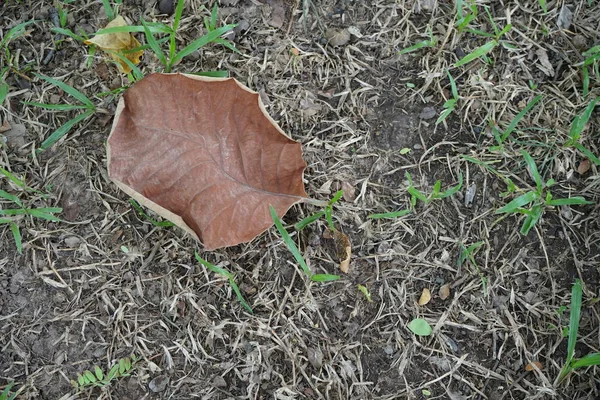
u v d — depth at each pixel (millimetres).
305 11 1013
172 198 930
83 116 988
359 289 987
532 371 979
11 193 991
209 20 1012
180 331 981
